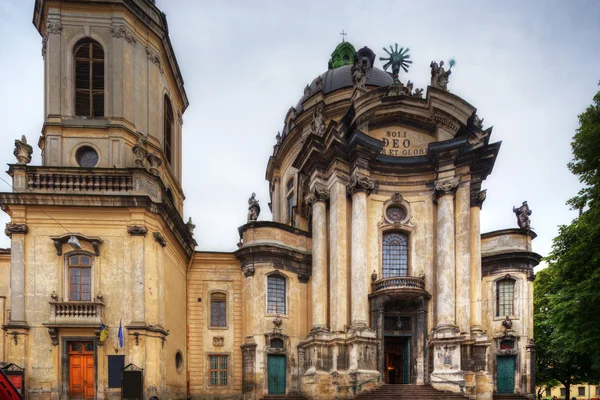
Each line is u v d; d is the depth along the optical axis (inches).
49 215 789.9
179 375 991.6
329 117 1359.5
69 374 753.6
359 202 1042.1
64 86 868.6
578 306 761.6
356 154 1056.2
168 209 869.8
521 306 1130.0
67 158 851.4
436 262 1064.8
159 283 816.9
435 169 1094.4
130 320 769.6
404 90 1162.6
